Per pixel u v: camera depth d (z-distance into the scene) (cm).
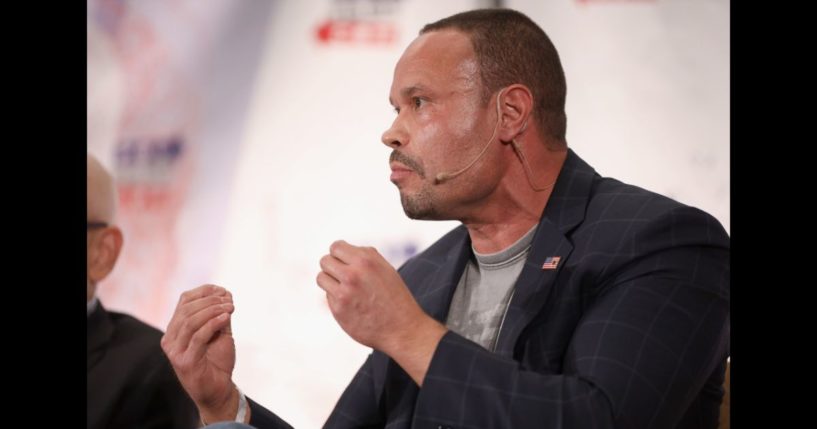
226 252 645
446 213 313
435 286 333
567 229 306
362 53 646
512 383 254
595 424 247
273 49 657
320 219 636
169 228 651
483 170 306
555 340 291
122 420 447
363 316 266
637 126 580
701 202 569
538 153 315
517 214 317
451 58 307
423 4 638
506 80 307
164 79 665
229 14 664
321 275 275
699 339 271
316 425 613
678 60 582
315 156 643
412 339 265
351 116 643
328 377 620
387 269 272
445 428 254
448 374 257
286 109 650
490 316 313
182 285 646
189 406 448
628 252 287
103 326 477
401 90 311
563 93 325
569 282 294
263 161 649
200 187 653
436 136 305
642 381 258
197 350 300
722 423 333
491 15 318
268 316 632
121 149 661
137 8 671
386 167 636
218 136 656
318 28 650
